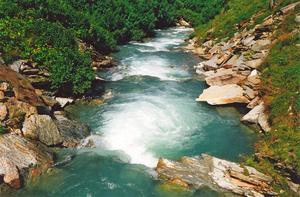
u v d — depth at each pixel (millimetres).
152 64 39750
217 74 34781
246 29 41719
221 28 48188
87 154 23234
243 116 28328
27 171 20516
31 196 19250
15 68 28234
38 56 29891
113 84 33656
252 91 30234
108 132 25375
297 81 27406
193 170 21328
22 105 23672
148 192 20031
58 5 41094
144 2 62312
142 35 53375
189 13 72062
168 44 50656
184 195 19797
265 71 30750
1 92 23406
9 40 30453
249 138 25562
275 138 23812
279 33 34625
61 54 31203
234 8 51438
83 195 19594
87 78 31016
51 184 20281
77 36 39531
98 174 21375
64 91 30047
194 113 28594
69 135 24312
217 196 19625
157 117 27484
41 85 28906
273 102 26828
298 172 20406
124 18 52938
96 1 51719
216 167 21547
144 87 33125
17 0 37750
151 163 22594
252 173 20781
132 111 28109
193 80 35312
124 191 20047
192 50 46625
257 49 34656
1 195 18953
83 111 28203
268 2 44156
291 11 36219
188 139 25203
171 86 33625
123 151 23672
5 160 20016
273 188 20141
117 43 48938
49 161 21906
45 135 23312
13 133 22172
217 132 26219
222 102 30125
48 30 33656
